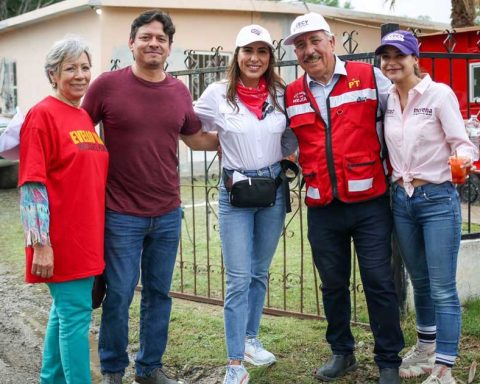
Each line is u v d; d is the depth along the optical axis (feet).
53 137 9.81
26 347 14.70
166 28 10.75
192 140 12.01
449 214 10.64
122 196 11.02
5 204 34.35
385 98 11.06
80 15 39.99
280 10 42.78
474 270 15.79
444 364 10.98
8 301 18.04
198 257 22.56
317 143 11.14
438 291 10.93
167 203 11.37
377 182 11.13
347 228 11.41
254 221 12.07
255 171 11.59
